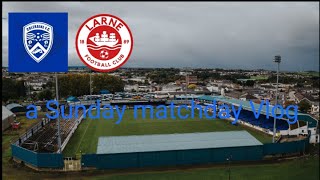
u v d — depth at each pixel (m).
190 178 25.83
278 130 43.22
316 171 27.30
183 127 49.22
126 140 31.95
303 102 74.50
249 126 49.84
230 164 29.44
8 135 43.50
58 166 27.81
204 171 27.53
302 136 41.12
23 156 29.50
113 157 28.23
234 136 33.56
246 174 26.73
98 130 46.62
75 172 27.42
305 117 41.91
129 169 28.16
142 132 45.31
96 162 28.16
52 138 38.62
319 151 34.31
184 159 29.27
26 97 95.69
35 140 37.28
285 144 31.81
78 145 37.19
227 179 25.55
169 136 33.50
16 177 26.20
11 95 85.69
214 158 29.80
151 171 27.59
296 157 31.73
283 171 27.45
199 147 29.72
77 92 94.62
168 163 29.02
